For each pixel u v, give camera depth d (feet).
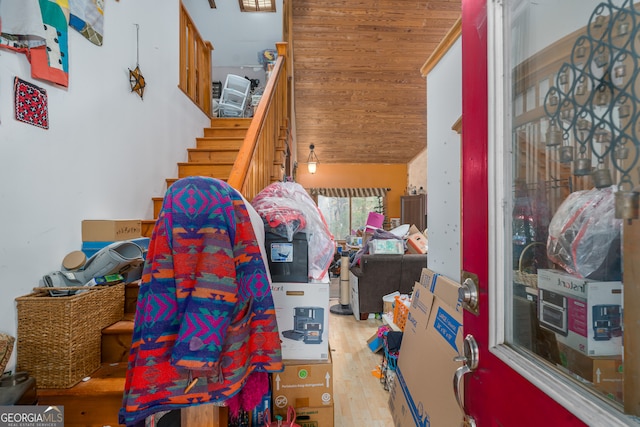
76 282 5.18
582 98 1.77
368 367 8.39
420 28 14.51
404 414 5.31
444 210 5.71
